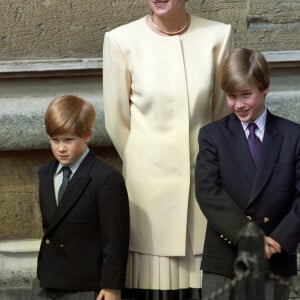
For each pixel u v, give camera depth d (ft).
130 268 37.47
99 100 43.32
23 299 43.70
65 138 33.96
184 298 37.40
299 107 43.27
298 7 43.19
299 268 42.88
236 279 23.39
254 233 23.73
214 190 33.30
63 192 34.50
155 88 36.52
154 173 36.70
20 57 43.09
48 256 34.63
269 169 33.06
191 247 37.04
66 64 42.78
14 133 43.09
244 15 43.19
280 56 42.86
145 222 36.94
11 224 44.19
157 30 37.29
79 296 34.37
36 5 42.86
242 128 33.83
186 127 36.42
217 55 37.35
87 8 43.01
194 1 43.01
